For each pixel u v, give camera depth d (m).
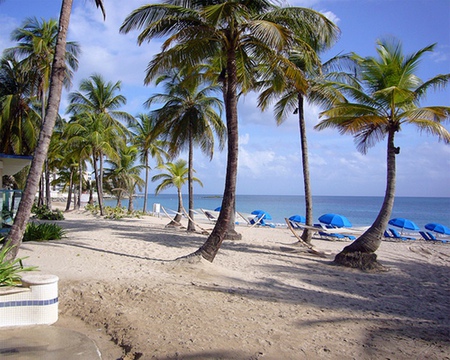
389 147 11.78
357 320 5.89
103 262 8.93
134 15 9.05
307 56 10.51
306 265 11.41
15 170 14.87
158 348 4.36
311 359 4.25
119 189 35.59
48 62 18.69
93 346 4.37
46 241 11.85
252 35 9.34
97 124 26.95
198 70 14.67
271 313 5.87
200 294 6.55
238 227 25.66
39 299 4.97
